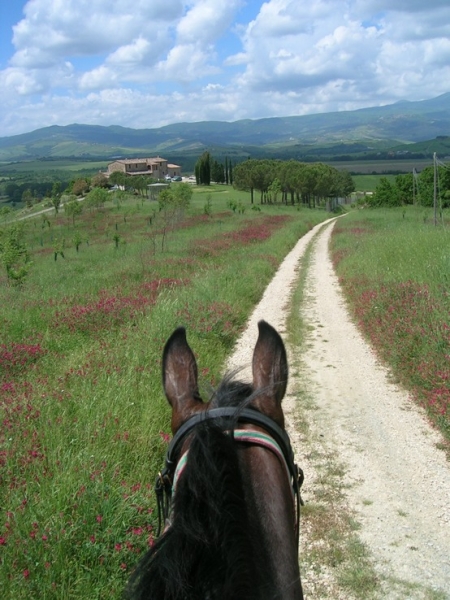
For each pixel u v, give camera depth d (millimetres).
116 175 107062
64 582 3682
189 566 1454
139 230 46781
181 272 19234
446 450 6500
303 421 7535
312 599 4180
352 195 129750
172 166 187500
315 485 5836
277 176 90688
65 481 4637
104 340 9953
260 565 1519
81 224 56312
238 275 17688
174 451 1999
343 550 4723
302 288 17719
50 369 8688
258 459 1805
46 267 26656
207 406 2121
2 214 68375
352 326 12609
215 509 1500
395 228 32562
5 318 11930
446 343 8539
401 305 11180
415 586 4277
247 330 12555
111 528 4148
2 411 6367
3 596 3482
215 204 75000
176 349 2475
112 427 6074
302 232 42500
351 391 8602
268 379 2305
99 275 19562
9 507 4379
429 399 7516
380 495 5598
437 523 5098
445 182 61750
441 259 13281
